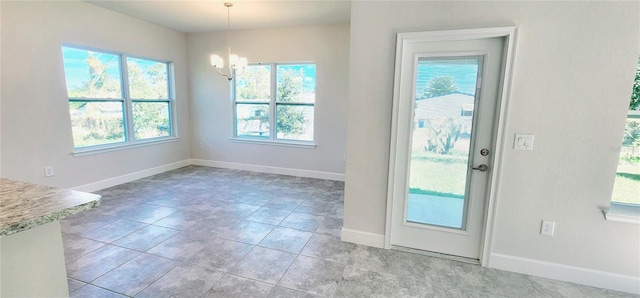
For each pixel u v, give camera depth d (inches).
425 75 92.8
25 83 131.8
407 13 88.2
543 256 87.5
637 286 80.4
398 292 80.9
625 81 74.0
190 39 217.8
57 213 46.8
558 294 80.4
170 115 215.5
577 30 75.1
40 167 139.5
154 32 191.8
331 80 189.5
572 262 85.2
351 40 95.0
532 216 86.6
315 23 183.3
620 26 72.3
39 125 137.9
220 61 163.8
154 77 199.9
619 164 80.2
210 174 206.2
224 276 86.7
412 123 95.1
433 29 86.4
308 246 105.5
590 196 80.9
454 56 88.7
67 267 89.1
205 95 222.4
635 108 77.8
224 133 222.5
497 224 90.3
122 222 123.0
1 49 123.5
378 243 104.6
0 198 51.8
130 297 76.6
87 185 160.6
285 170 211.5
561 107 79.3
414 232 101.7
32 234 48.8
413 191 100.3
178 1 146.9
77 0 147.9
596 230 81.7
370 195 103.0
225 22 184.2
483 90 87.5
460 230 97.0
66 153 149.6
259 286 82.4
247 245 105.7
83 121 158.7
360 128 99.7
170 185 177.8
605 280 82.7
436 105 93.4
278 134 211.6
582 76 76.5
